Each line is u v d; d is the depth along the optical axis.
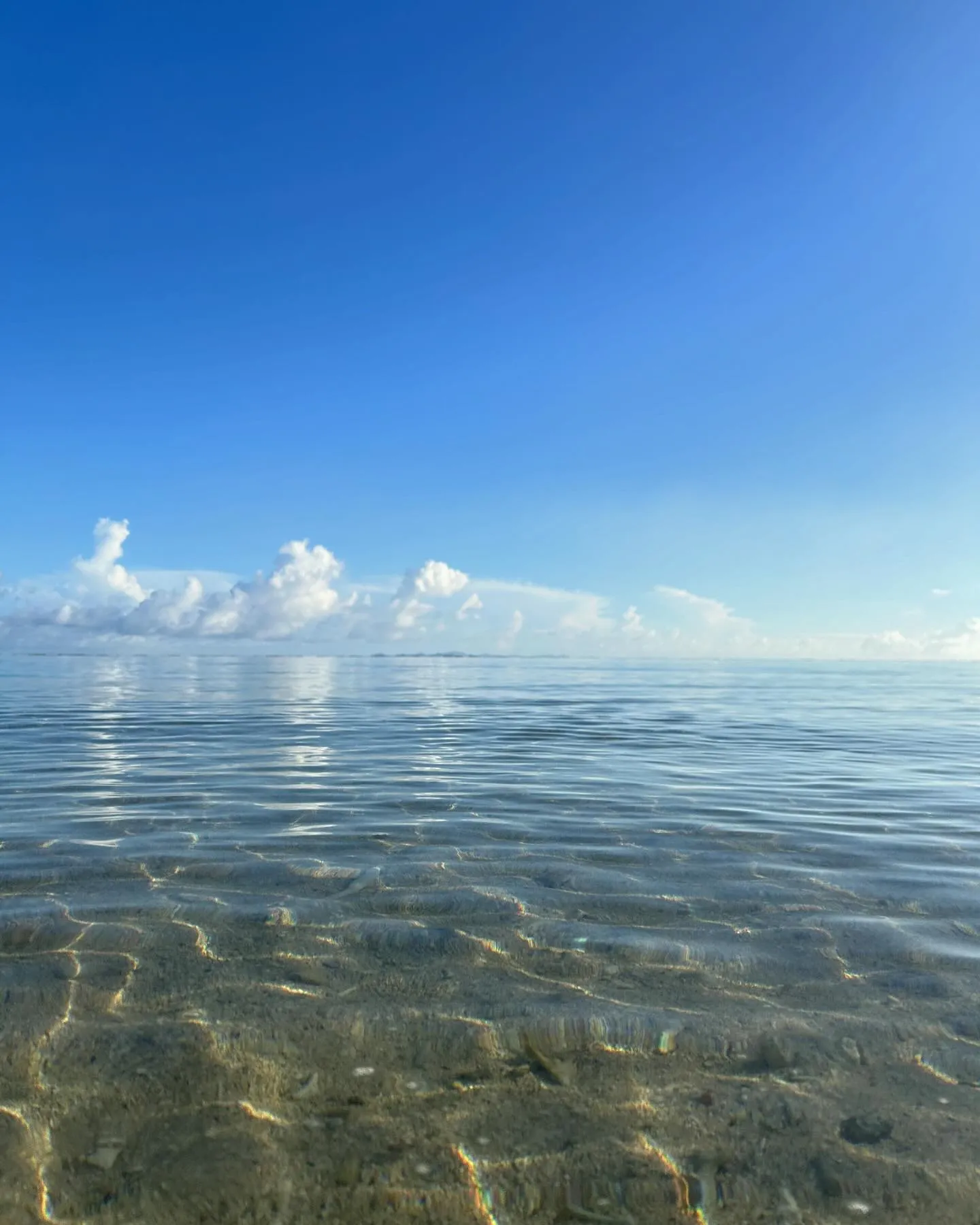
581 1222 2.51
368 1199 2.59
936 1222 2.49
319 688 36.53
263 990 4.03
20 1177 2.66
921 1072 3.29
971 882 6.06
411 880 6.03
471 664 90.12
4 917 5.07
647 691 35.84
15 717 20.30
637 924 5.07
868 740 16.14
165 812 8.50
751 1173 2.70
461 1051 3.46
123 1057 3.37
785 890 5.83
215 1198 2.58
